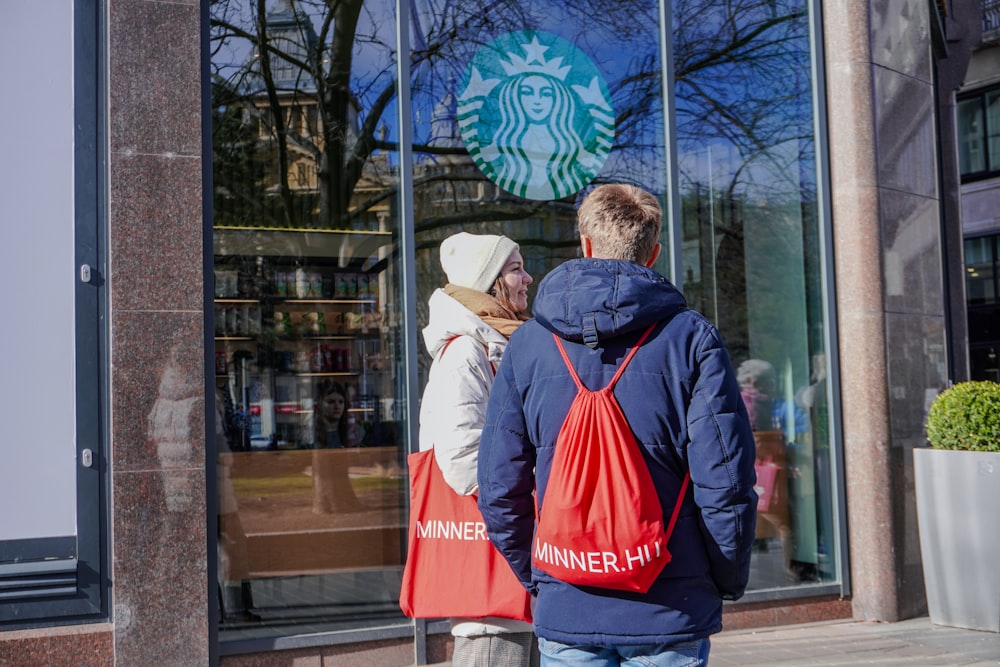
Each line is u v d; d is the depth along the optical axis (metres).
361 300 5.35
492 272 3.12
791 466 6.18
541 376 2.34
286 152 5.25
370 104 5.46
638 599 2.16
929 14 6.59
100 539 4.61
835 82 6.27
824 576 6.18
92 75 4.74
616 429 2.19
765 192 6.25
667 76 6.07
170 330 4.68
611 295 2.23
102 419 4.65
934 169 6.47
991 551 5.48
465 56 5.69
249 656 4.92
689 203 6.09
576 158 5.88
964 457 5.55
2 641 4.39
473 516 2.86
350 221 5.36
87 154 4.71
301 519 5.12
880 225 6.16
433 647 5.26
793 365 6.25
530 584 2.47
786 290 6.27
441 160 5.59
